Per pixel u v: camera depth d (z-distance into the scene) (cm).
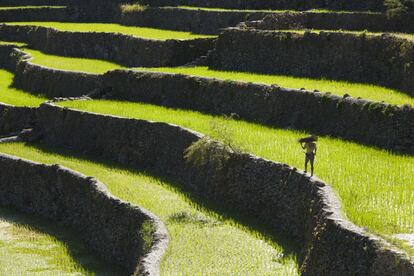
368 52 9769
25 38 16075
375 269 5200
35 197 9431
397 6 10769
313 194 6556
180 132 9056
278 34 10744
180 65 12256
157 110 10462
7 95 13050
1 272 7562
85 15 16600
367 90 9194
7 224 9088
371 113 8262
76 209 8725
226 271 6178
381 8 11244
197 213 7694
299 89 9194
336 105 8675
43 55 14775
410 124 7938
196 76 10494
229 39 11312
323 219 5950
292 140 8375
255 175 7575
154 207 7831
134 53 13088
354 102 8494
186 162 8512
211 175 8225
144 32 13962
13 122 11869
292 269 6184
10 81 14338
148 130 9600
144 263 6331
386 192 6569
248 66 11044
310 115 8944
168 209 7806
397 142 7975
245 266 6281
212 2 14162
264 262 6366
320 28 11438
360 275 5294
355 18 11125
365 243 5356
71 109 10812
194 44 12294
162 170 9256
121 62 13462
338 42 10081
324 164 7362
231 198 7862
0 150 10650
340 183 6781
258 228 7200
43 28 15475
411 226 5794
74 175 8850
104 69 12875
